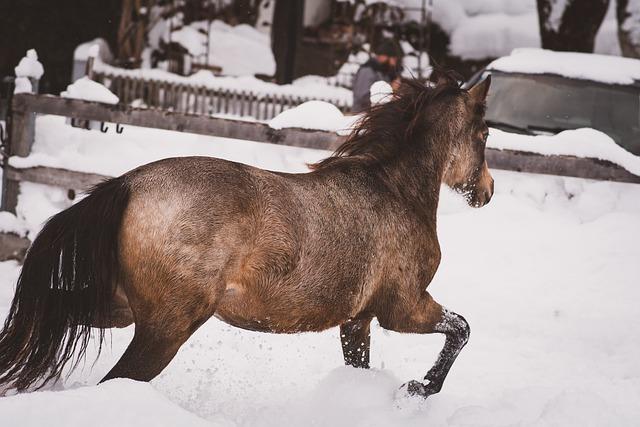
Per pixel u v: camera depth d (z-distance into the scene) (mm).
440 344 7898
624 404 6266
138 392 4453
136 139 10055
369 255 5668
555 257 9016
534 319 8328
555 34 17234
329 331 8016
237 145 9859
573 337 8016
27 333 4867
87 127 10875
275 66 25750
